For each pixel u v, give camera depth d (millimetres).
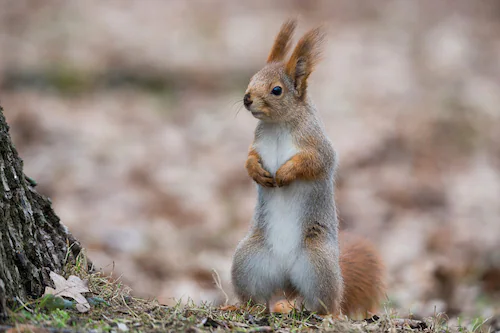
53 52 21922
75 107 18984
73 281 5938
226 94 20406
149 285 10289
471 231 13211
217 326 5754
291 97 6629
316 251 6523
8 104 18359
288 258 6609
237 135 17656
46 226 6195
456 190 15312
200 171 15602
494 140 18188
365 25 27453
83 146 16328
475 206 14570
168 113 19203
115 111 18922
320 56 6781
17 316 5203
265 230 6703
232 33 25062
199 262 11375
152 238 12211
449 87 21188
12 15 25219
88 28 24406
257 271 6676
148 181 14891
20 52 21672
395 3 29547
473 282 10789
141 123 18266
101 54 21984
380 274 7613
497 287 10664
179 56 22359
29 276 5617
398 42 25375
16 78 20125
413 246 12445
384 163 16453
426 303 9969
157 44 23344
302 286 6574
